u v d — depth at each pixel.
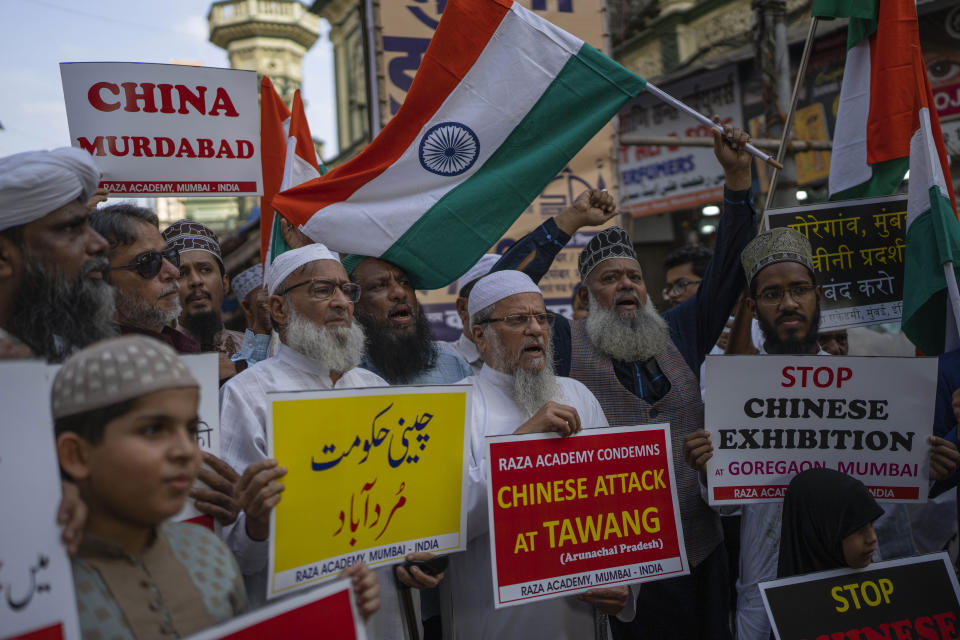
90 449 1.55
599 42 6.51
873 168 4.14
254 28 25.88
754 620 3.21
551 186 6.39
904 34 3.96
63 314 2.19
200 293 3.77
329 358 2.86
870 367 2.97
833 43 9.38
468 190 3.66
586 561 2.62
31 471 1.48
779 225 3.91
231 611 1.80
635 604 3.07
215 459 2.27
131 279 2.79
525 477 2.60
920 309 3.61
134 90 3.61
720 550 3.32
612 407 3.39
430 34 6.21
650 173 11.71
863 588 2.71
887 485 2.96
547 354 3.09
